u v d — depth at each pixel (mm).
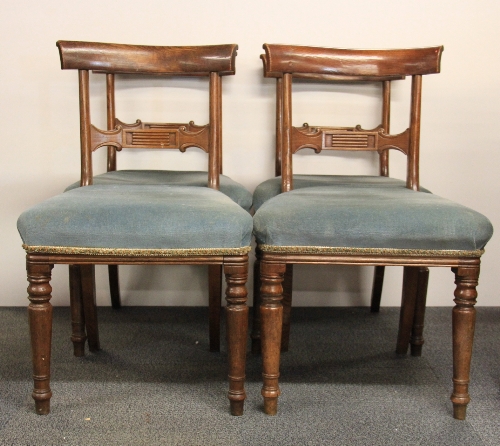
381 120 1963
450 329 1869
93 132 1540
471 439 1209
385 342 1764
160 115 1944
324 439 1196
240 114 1960
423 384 1474
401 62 1548
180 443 1172
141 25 1905
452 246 1231
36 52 1903
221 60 1482
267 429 1232
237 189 1556
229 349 1271
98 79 1914
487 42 1952
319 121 1969
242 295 1246
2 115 1930
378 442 1188
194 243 1196
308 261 1248
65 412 1294
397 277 2082
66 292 2043
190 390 1415
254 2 1910
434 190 2025
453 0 1931
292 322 1923
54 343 1708
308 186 1615
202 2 1904
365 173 2006
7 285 2021
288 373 1523
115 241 1188
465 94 1979
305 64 1511
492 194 2027
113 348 1680
